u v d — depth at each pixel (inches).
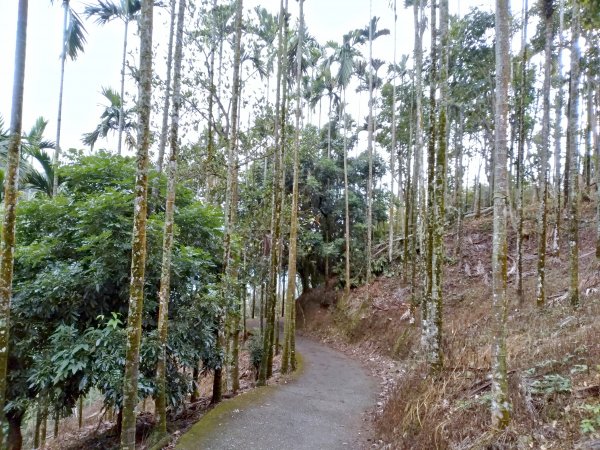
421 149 550.3
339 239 850.8
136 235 174.2
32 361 266.8
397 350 515.8
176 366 285.3
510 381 208.1
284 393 345.7
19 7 149.2
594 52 440.1
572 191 357.1
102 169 307.9
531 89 600.4
